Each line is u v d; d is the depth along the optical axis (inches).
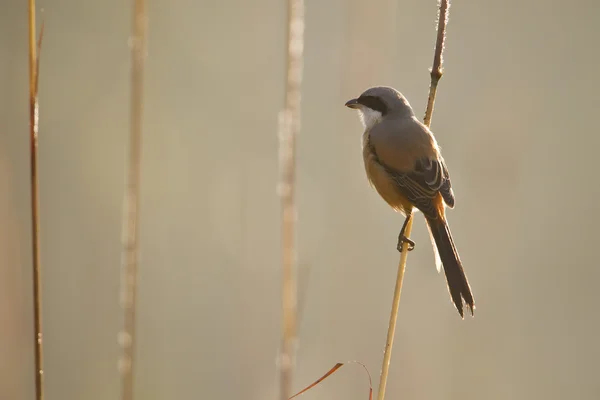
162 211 554.9
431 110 290.4
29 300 420.2
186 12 643.5
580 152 522.0
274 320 445.1
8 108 542.0
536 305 450.3
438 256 315.6
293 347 320.8
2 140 518.9
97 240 514.6
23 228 453.1
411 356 419.2
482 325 430.3
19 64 557.0
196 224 552.1
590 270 456.4
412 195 334.0
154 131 583.8
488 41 578.6
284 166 327.6
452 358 418.0
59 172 542.3
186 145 582.9
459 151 461.7
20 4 560.1
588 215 480.7
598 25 579.8
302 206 535.8
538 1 586.9
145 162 572.4
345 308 412.8
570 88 548.1
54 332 462.6
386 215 463.5
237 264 507.5
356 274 415.5
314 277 438.6
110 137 596.4
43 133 549.0
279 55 603.5
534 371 426.9
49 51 629.9
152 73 614.5
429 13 561.6
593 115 534.3
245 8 625.3
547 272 454.6
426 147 342.0
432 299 440.5
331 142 521.0
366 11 432.5
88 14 660.1
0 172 420.5
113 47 656.4
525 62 560.1
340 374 411.8
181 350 469.1
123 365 308.8
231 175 572.4
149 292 509.4
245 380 438.0
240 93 592.1
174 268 525.3
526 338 442.3
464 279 301.7
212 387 443.8
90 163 569.9
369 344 415.8
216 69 608.1
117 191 565.6
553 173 513.0
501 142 441.7
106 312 476.1
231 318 466.0
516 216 439.8
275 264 468.1
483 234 439.2
